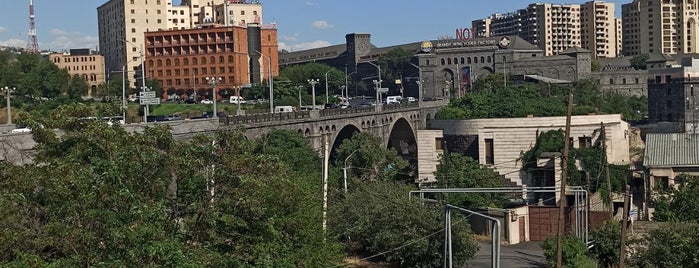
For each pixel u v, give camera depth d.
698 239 47.44
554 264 50.31
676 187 66.50
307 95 170.50
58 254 26.92
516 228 62.84
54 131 34.78
